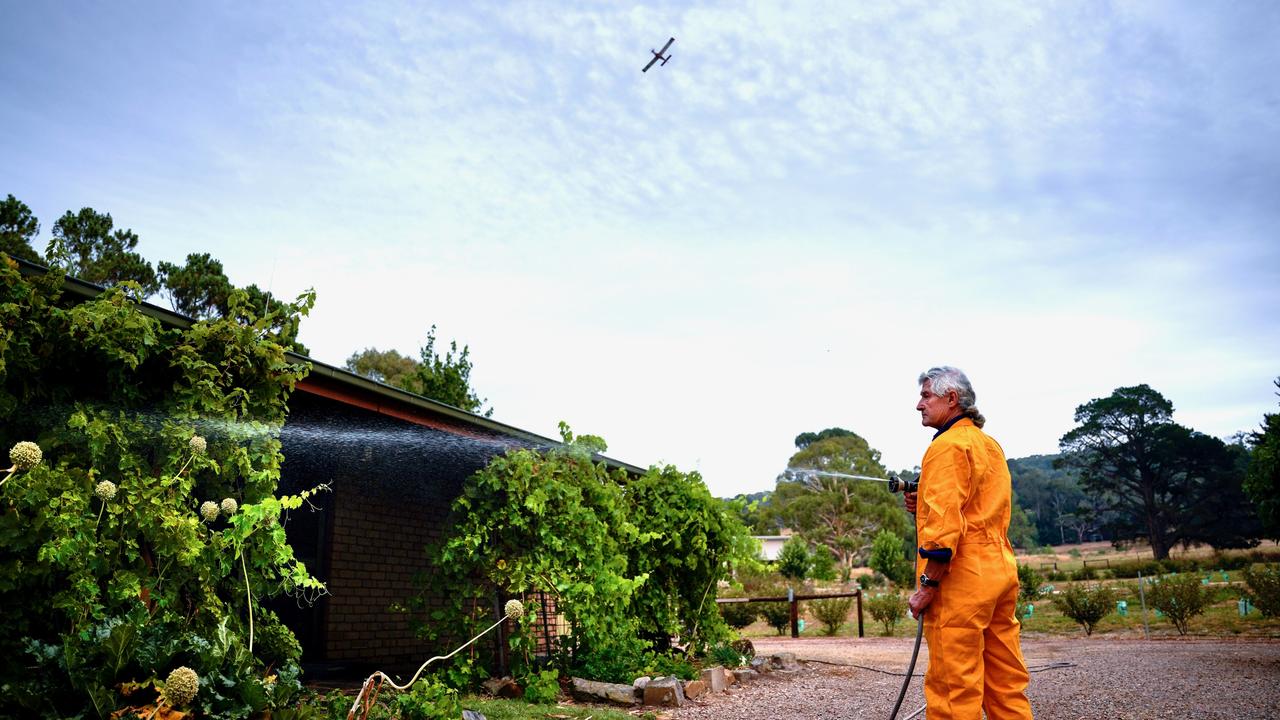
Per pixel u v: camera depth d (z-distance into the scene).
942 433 3.56
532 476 7.55
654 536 9.06
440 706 5.04
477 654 7.28
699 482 10.18
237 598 4.93
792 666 10.02
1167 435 75.62
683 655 9.45
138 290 4.88
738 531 10.36
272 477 5.21
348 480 8.66
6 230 20.69
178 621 4.38
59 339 4.37
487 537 7.35
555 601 7.70
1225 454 74.00
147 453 4.74
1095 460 79.81
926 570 3.40
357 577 8.66
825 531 68.19
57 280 4.44
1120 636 16.86
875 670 9.84
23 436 4.24
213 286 23.14
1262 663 10.32
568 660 7.68
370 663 8.67
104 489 4.18
